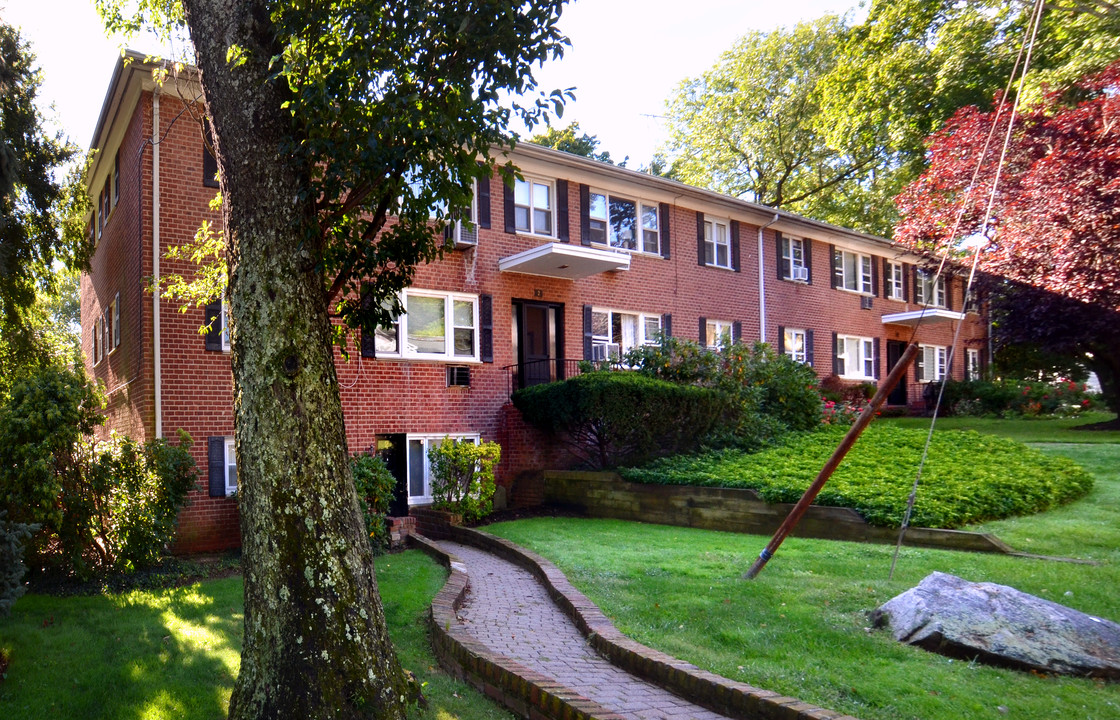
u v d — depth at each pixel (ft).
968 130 61.16
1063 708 14.79
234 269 16.51
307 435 15.71
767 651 18.86
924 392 96.27
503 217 55.93
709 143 118.11
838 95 75.36
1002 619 18.06
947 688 15.84
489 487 47.42
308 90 16.35
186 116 43.29
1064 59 58.80
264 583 15.25
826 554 29.81
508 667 17.53
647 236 65.00
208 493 41.86
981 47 65.05
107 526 33.71
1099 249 54.03
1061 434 60.18
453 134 19.57
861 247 88.02
